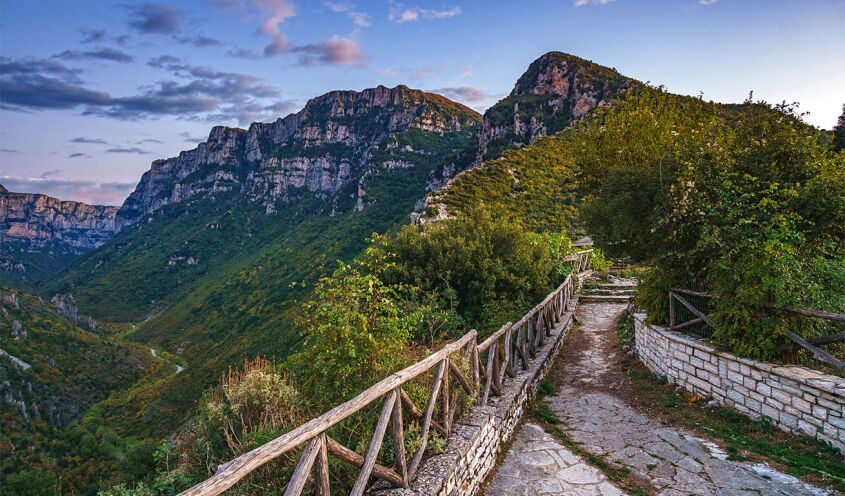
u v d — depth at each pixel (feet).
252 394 14.46
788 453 14.82
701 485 13.25
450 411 14.16
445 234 42.96
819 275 17.76
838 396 14.23
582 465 15.02
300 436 7.13
